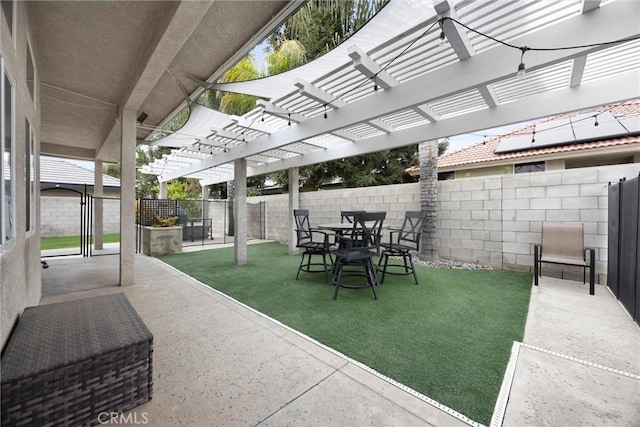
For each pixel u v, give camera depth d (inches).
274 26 113.2
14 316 73.0
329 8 312.2
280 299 146.3
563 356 89.4
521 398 69.9
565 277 183.6
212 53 133.5
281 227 397.1
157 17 108.4
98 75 152.1
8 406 52.2
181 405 67.5
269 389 73.4
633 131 233.1
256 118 189.5
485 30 102.0
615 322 114.7
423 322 116.1
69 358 58.9
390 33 111.7
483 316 122.1
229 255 288.7
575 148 251.4
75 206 472.7
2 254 58.6
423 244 240.1
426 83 123.2
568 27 90.5
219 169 396.5
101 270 214.2
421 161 240.7
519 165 304.8
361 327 111.4
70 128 241.0
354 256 149.9
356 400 69.2
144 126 232.1
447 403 68.2
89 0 99.0
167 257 275.9
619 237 137.4
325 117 156.5
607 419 63.1
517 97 145.9
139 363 67.5
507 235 209.2
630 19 81.8
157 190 728.3
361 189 296.2
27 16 100.6
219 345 96.7
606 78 123.0
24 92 87.7
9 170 67.5
